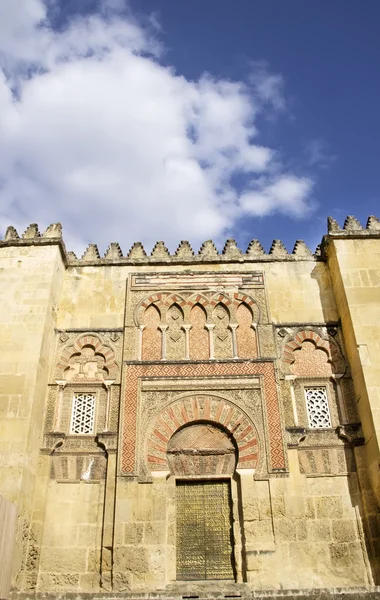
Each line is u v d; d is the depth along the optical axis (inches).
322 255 556.1
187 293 534.3
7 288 505.0
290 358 498.9
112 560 411.5
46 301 495.2
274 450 451.2
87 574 411.5
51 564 415.5
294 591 358.9
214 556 423.8
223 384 480.7
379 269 513.3
